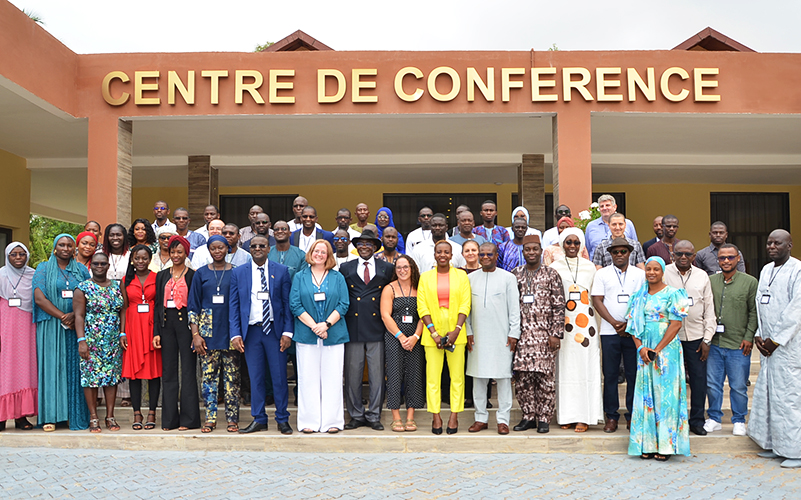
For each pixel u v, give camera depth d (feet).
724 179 49.11
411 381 21.33
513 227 25.55
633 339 20.93
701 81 29.45
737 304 20.80
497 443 20.29
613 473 17.88
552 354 21.02
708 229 50.57
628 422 21.40
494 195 50.31
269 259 23.31
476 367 21.02
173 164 42.27
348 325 21.63
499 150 40.83
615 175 47.52
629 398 21.35
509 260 24.13
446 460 19.26
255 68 29.78
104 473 17.87
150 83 29.63
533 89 29.48
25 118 32.17
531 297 20.89
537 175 41.68
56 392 21.50
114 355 21.57
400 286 21.53
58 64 28.30
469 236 25.04
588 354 21.21
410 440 20.35
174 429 21.62
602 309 21.04
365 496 15.85
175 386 21.61
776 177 48.01
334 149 40.32
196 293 21.09
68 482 17.04
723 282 21.25
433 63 29.84
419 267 24.17
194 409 21.67
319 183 50.03
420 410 22.71
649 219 50.78
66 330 21.71
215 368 21.39
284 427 21.13
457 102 29.81
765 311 19.54
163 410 21.54
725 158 42.88
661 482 17.04
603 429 21.54
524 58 29.78
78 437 20.97
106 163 29.45
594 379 21.15
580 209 29.45
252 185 50.42
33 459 19.38
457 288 20.85
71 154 41.81
